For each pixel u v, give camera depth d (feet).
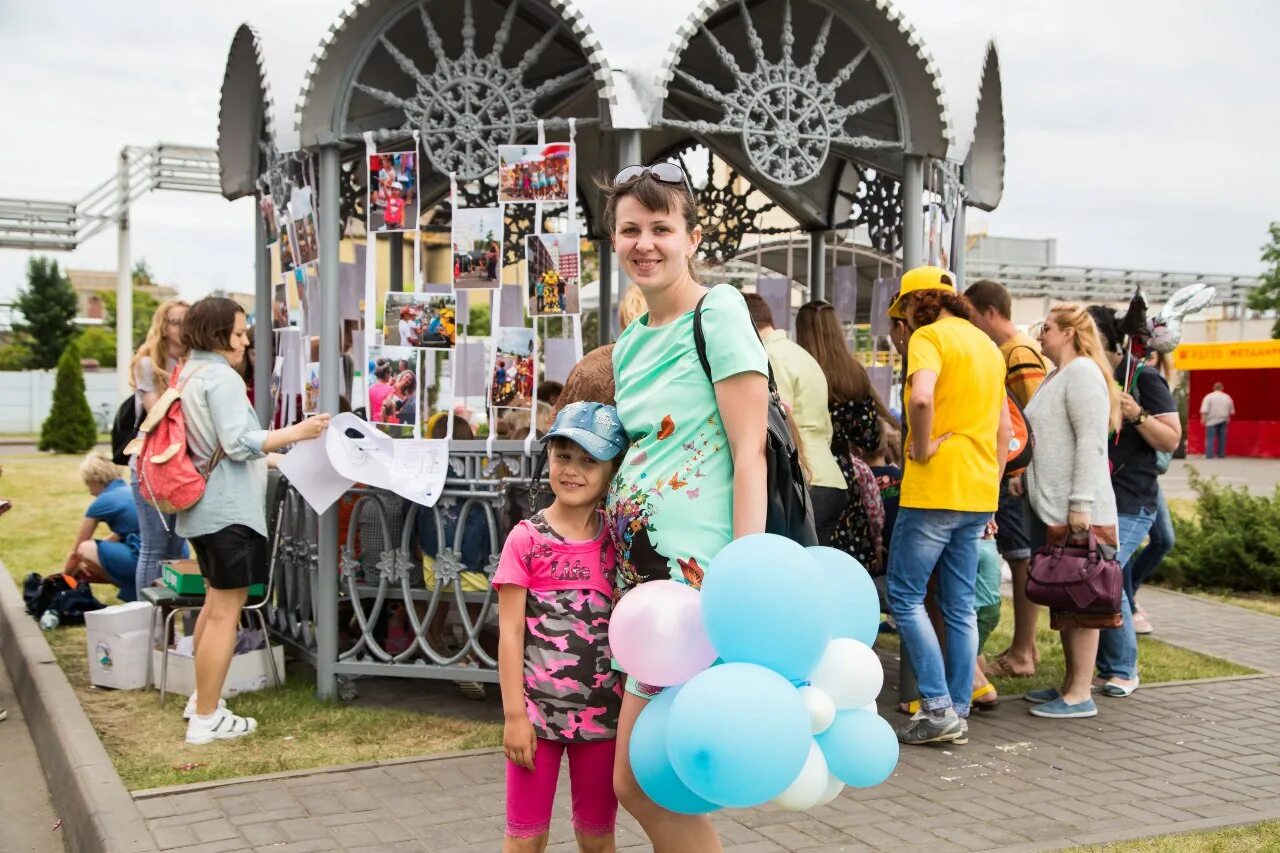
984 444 14.89
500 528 16.01
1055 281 98.94
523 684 8.84
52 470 63.16
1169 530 22.16
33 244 84.48
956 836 11.84
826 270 25.52
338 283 16.48
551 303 15.66
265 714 16.30
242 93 19.76
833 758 7.59
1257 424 84.89
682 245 8.16
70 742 14.32
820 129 16.63
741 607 6.99
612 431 8.66
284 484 18.08
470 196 25.91
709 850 8.28
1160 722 16.39
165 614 18.12
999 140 20.49
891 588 15.24
